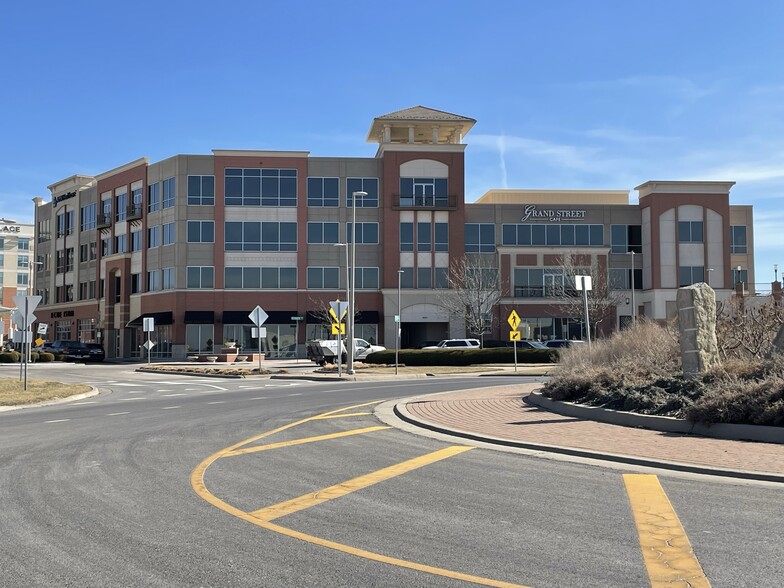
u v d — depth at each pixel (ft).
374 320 200.13
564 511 23.04
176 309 196.44
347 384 88.69
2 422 52.11
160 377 116.98
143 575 17.39
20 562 18.48
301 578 17.03
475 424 43.32
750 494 25.12
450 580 16.79
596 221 212.84
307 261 201.05
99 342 226.38
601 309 197.36
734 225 234.58
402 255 201.98
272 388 84.84
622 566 17.62
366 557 18.56
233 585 16.63
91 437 41.68
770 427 34.68
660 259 207.51
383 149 203.21
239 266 199.21
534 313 205.87
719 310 62.18
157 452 35.55
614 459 31.65
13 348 215.10
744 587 16.14
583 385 49.85
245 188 200.54
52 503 24.82
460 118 206.80
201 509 23.79
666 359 54.03
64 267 252.83
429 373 106.83
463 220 203.21
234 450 35.96
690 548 18.97
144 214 211.61
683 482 27.22
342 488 26.84
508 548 19.21
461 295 191.72
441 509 23.50
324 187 203.10
